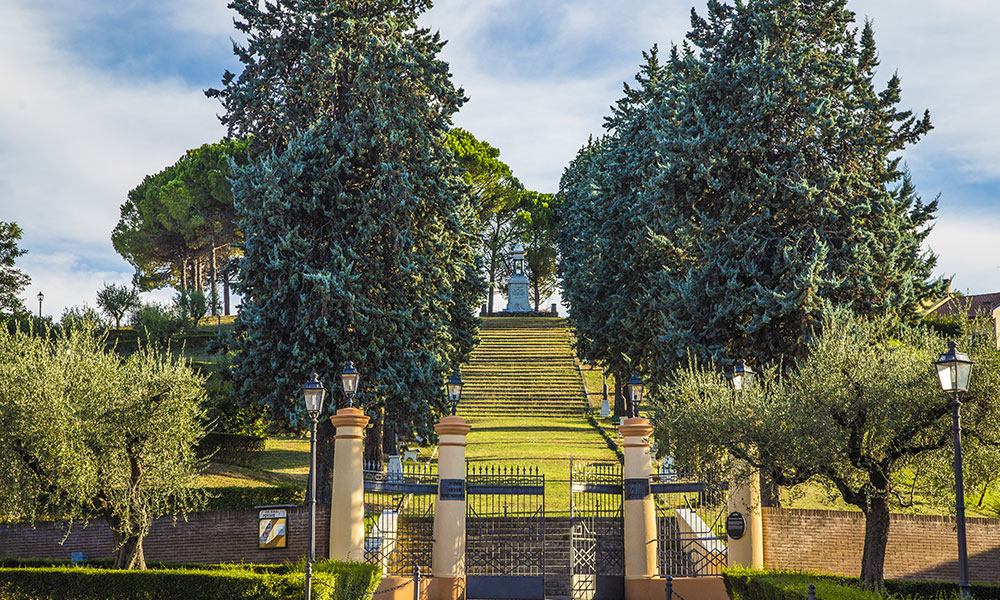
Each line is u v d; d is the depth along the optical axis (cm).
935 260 3194
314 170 3344
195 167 7206
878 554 1922
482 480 2480
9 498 2031
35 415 2017
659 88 4259
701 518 2612
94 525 2575
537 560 2489
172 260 7856
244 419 3759
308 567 1925
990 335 1886
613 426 4819
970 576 2381
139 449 2156
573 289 5016
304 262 3244
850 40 3347
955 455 1512
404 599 2298
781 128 3266
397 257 3328
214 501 2747
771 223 3225
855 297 3081
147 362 2250
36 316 4625
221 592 1975
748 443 1972
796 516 2402
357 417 2395
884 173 3244
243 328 3378
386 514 2522
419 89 3628
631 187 4131
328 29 3466
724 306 3141
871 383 1828
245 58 3506
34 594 2036
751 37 3406
